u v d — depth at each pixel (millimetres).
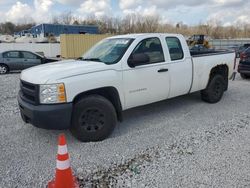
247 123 5305
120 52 4785
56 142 4473
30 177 3406
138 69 4836
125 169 3568
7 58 14922
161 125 5223
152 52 5129
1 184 3248
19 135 4773
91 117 4371
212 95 6660
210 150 4082
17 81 11227
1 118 5738
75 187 3096
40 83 4004
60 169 3016
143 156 3922
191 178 3322
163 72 5238
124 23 66062
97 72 4363
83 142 4418
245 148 4145
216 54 6605
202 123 5324
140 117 5715
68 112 4070
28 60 15461
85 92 4281
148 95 5082
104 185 3213
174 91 5570
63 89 4012
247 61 10398
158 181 3273
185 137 4602
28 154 4035
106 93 4648
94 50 5418
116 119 4645
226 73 7027
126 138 4594
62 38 25484
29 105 4148
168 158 3848
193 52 6824
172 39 5551
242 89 8703
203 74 6207
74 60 5195
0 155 3994
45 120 4000
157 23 66938
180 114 5898
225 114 5906
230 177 3334
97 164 3703
